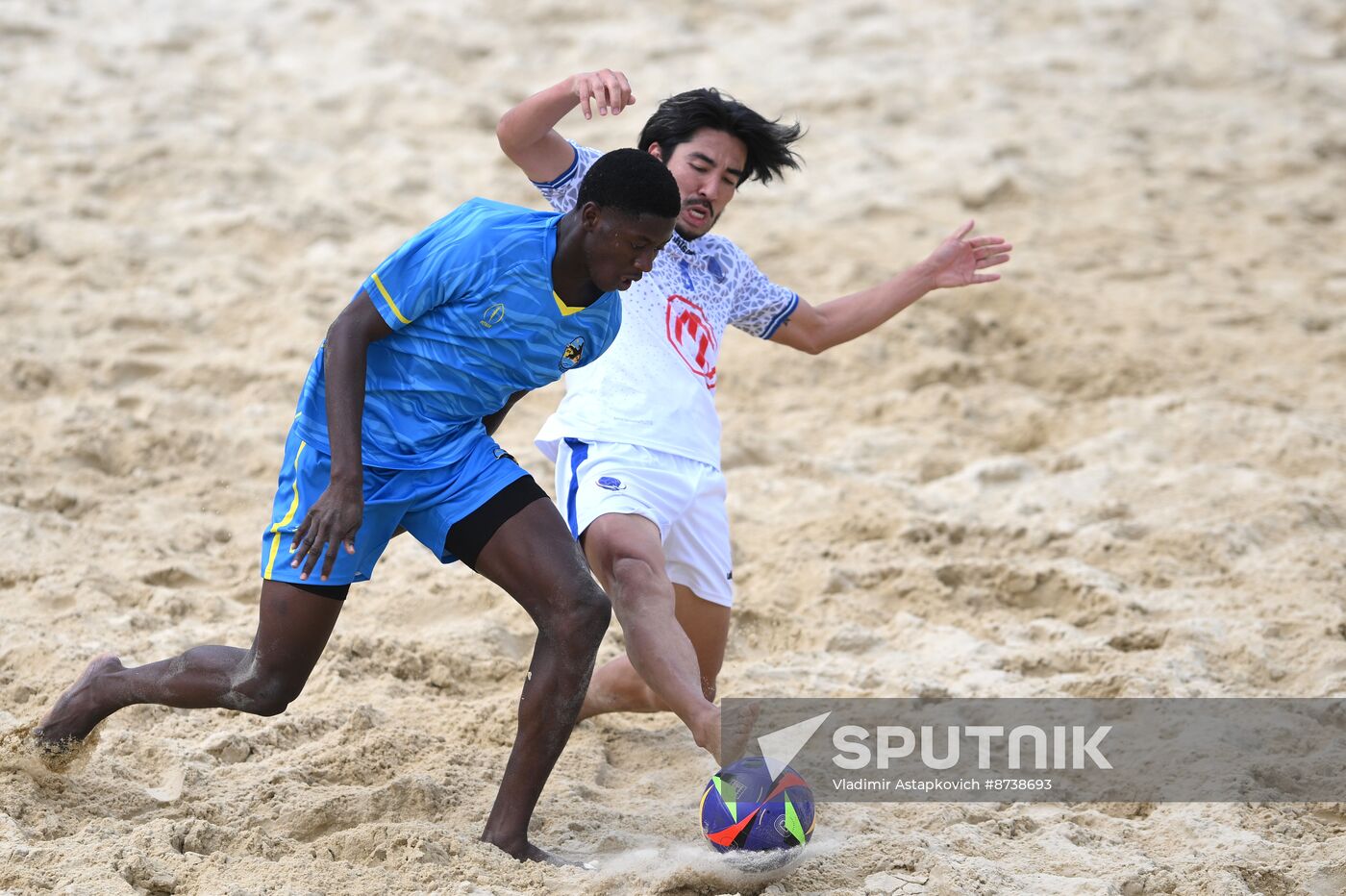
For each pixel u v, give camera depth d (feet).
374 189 131.85
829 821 51.31
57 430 84.79
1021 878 46.14
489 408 46.16
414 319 44.14
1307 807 52.60
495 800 48.73
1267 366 106.22
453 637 64.85
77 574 68.64
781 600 71.92
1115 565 75.87
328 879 43.47
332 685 59.98
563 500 51.16
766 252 123.54
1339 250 133.80
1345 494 84.58
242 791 50.49
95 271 109.40
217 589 70.49
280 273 112.68
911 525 78.64
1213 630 67.46
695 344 52.42
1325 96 178.60
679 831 50.06
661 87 167.02
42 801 48.24
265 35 174.81
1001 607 72.69
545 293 43.55
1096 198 144.05
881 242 127.95
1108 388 101.86
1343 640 66.28
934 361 103.91
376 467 45.03
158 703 47.98
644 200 41.78
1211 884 45.37
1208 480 85.51
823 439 94.38
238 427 88.43
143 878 43.34
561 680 44.98
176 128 141.18
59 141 134.41
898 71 177.78
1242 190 148.77
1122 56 188.55
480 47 176.86
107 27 171.53
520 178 136.36
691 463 51.52
